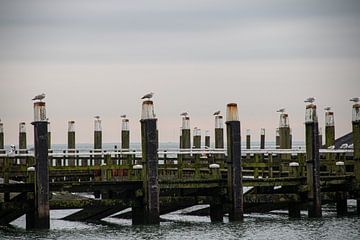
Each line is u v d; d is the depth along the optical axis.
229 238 45.44
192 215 56.34
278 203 53.28
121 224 51.09
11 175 53.28
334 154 63.09
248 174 62.97
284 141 68.44
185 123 70.56
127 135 68.81
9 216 50.22
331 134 68.88
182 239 44.88
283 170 58.66
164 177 54.06
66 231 47.56
